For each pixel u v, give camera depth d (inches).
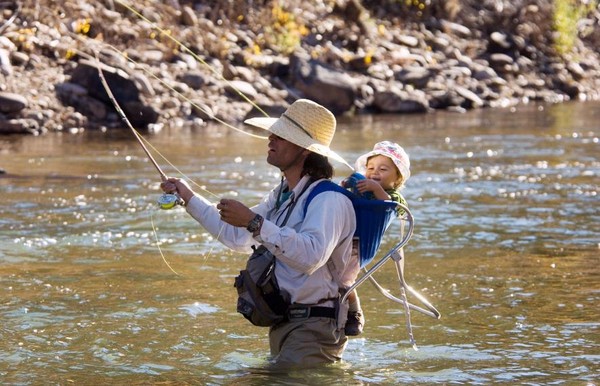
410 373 315.0
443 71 1368.1
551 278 446.0
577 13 1656.0
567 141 969.5
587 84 1553.9
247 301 303.0
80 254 483.2
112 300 401.4
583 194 672.4
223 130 1010.1
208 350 339.0
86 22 1090.7
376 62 1325.0
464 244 518.6
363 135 995.3
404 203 317.1
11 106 947.3
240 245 312.3
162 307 392.2
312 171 305.3
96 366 320.8
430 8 1529.3
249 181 709.3
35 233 526.9
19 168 745.0
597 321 377.4
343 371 312.5
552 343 350.0
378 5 1503.4
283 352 307.7
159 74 1083.3
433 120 1149.7
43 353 333.7
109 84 1002.7
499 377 312.3
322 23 1355.8
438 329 367.2
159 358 329.7
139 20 1160.8
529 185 708.7
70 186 672.4
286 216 302.2
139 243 508.7
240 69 1151.6
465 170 778.2
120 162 785.6
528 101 1411.2
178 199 313.3
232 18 1279.5
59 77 1014.4
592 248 509.0
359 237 303.6
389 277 448.1
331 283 305.4
